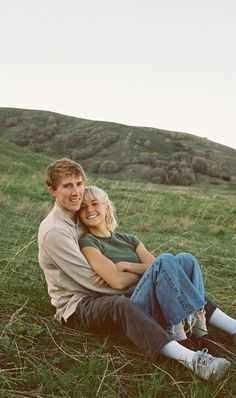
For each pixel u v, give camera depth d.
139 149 101.44
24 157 31.88
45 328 4.01
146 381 3.32
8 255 5.98
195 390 3.19
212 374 3.24
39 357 3.59
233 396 3.22
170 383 3.32
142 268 4.07
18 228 8.34
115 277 3.87
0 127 126.06
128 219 11.77
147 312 3.71
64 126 124.69
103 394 3.17
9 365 3.45
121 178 77.88
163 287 3.62
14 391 3.12
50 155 105.88
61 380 3.23
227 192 50.38
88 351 3.71
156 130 123.00
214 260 7.57
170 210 14.28
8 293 4.71
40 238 3.91
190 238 9.92
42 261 3.97
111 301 3.63
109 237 4.18
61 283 3.93
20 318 4.15
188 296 3.66
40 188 16.64
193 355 3.33
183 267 3.85
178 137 118.81
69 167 3.91
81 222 4.15
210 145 116.75
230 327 3.96
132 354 3.75
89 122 124.94
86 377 3.30
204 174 84.94
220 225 12.33
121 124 120.38
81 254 3.89
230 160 102.75
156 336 3.43
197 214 14.06
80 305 3.86
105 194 4.17
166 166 83.38
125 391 3.25
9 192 14.21
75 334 3.92
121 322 3.60
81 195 3.97
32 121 129.12
